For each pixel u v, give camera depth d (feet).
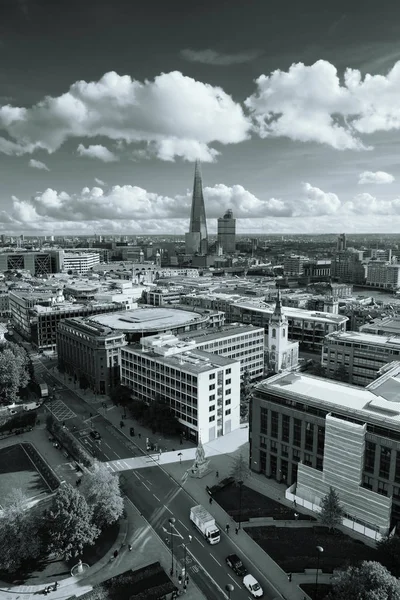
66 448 511.81
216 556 344.08
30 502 411.34
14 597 303.48
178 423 551.18
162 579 317.01
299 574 324.60
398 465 362.74
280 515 396.37
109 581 314.35
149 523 384.27
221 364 558.97
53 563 335.88
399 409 393.91
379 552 335.67
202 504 413.39
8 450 516.32
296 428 427.33
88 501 364.58
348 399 421.59
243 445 532.32
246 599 302.04
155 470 472.44
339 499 387.34
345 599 266.16
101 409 638.12
